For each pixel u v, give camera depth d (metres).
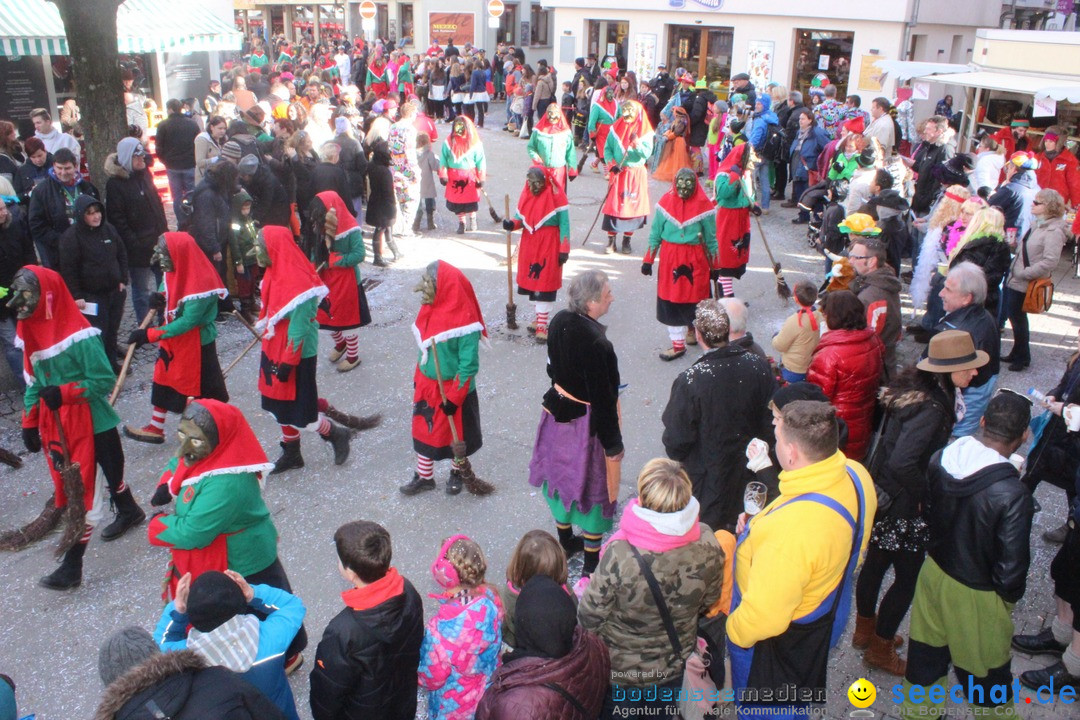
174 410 6.08
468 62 22.45
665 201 7.53
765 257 11.27
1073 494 4.59
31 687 4.27
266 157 9.25
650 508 3.07
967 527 3.38
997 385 7.49
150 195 8.08
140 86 14.88
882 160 10.51
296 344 5.70
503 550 5.30
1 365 7.29
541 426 4.88
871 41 17.44
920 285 8.27
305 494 5.93
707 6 19.80
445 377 5.43
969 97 13.68
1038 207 7.32
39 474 6.25
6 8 12.62
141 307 8.29
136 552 5.32
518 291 8.47
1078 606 3.91
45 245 7.80
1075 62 11.97
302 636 4.07
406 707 3.22
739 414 4.20
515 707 2.56
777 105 14.55
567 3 22.62
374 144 10.33
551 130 11.58
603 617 3.14
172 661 2.50
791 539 2.85
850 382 4.52
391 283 10.16
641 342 8.50
